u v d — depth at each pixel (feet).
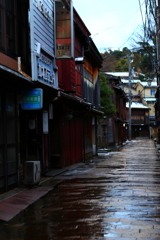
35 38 36.76
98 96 92.73
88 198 30.35
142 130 276.00
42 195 32.27
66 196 31.76
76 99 55.01
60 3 43.88
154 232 19.57
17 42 33.91
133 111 265.95
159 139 150.92
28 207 27.58
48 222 22.56
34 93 35.65
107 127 141.49
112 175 46.26
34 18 36.73
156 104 170.81
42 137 43.88
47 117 44.42
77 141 67.21
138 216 23.39
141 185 36.91
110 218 23.03
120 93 167.02
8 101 33.32
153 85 269.03
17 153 35.47
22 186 36.04
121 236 18.93
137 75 277.03
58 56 43.88
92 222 22.13
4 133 31.91
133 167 56.80
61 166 53.83
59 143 54.29
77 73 66.44
